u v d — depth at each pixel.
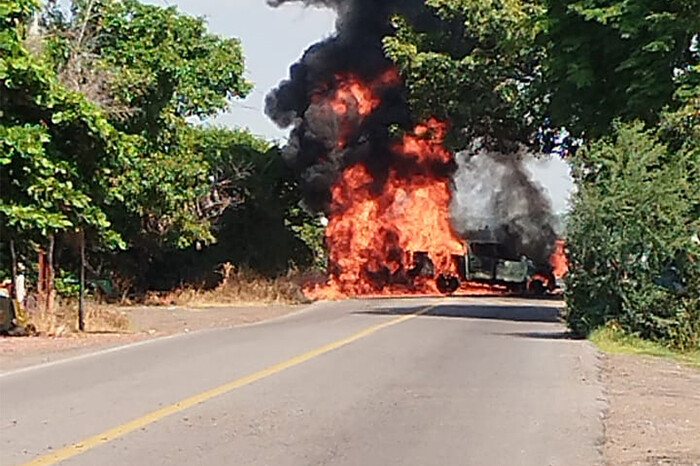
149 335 30.16
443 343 25.80
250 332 29.94
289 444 12.62
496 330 30.97
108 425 13.73
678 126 29.81
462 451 12.33
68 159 29.94
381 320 35.47
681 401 16.77
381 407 15.42
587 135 36.16
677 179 27.81
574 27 35.38
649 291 27.94
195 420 14.18
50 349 24.75
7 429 13.45
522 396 16.66
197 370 19.83
